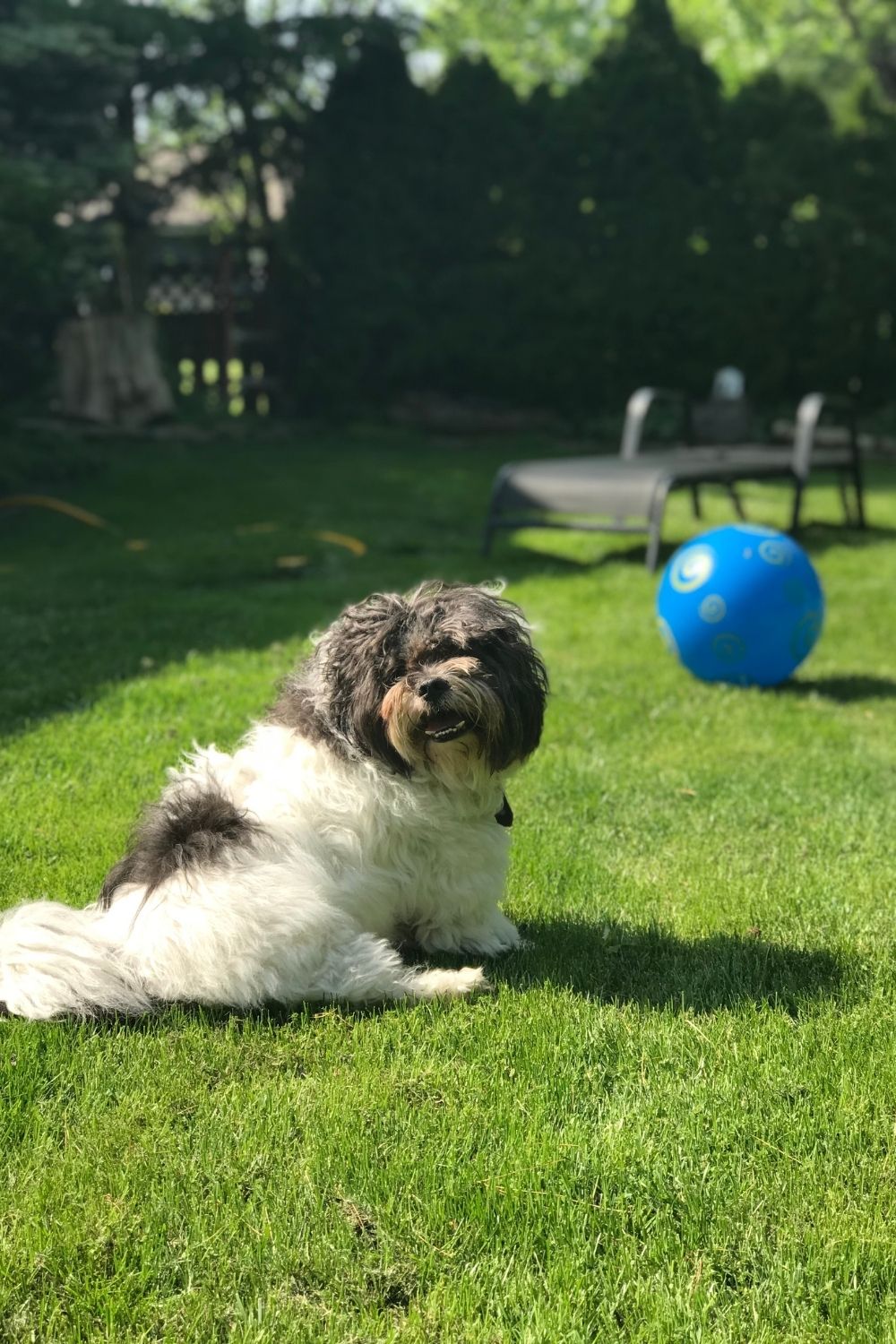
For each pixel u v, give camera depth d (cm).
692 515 729
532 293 1161
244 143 1146
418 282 1186
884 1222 201
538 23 1894
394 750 268
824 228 1123
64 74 946
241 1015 257
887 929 296
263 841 260
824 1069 245
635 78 1157
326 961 260
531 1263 192
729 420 1054
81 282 923
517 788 354
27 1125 221
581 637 486
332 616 497
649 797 352
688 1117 227
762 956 287
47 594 537
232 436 1078
